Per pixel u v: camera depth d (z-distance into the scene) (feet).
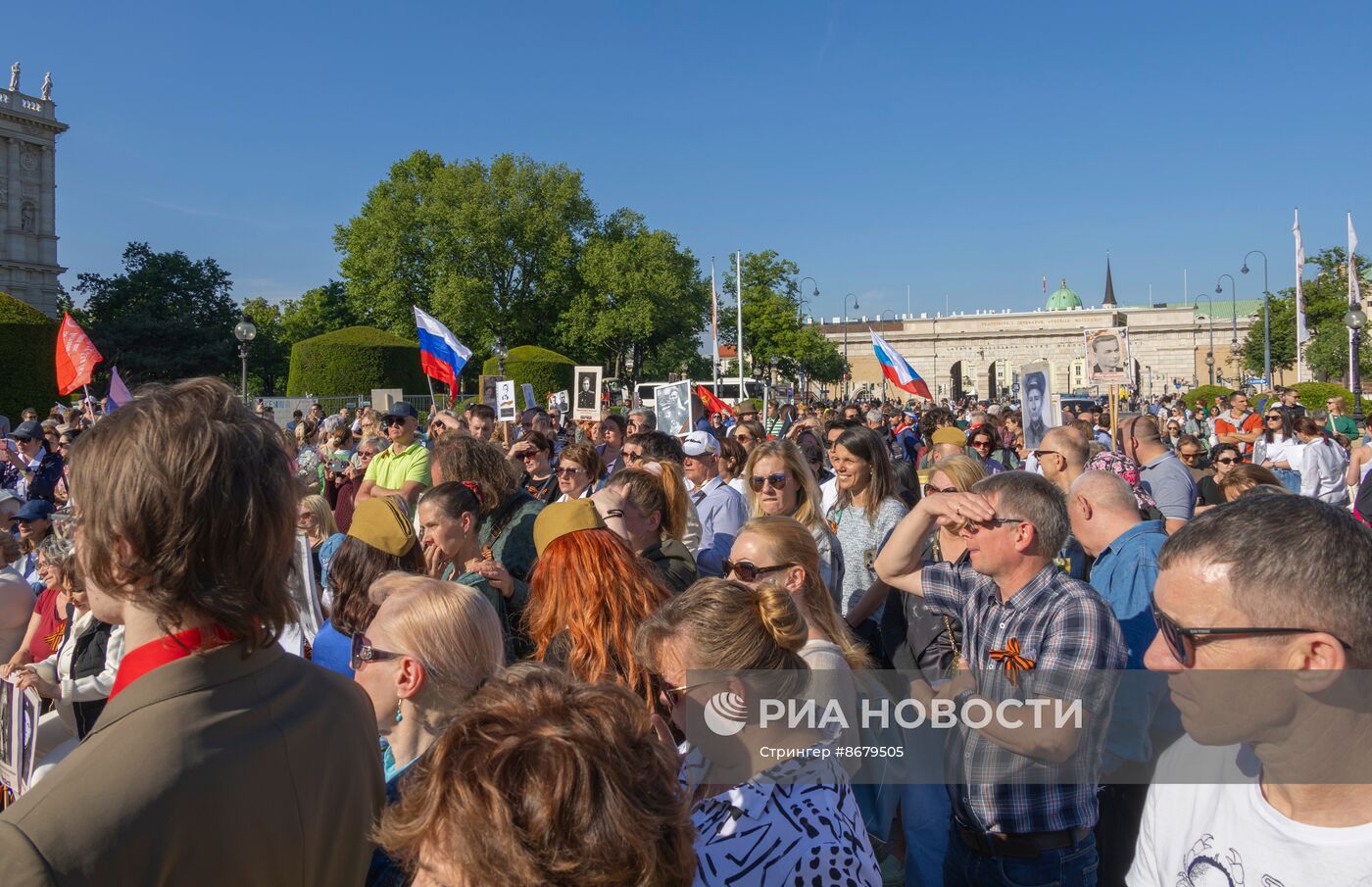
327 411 113.29
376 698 8.95
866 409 60.75
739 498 21.11
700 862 6.54
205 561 5.03
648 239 196.34
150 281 214.07
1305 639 4.99
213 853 4.87
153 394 5.27
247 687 5.36
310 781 5.55
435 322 48.24
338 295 250.78
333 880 5.75
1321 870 5.06
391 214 185.06
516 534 16.62
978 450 30.07
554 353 161.48
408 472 25.54
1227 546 5.26
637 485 15.10
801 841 6.52
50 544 16.12
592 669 9.61
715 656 6.95
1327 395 95.61
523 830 4.50
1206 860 5.71
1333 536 5.11
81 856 4.40
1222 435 50.16
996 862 9.30
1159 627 5.67
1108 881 9.99
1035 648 9.17
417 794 4.98
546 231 191.11
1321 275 190.08
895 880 12.14
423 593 9.23
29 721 14.55
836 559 16.98
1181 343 299.79
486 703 5.16
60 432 44.83
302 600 16.28
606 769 4.69
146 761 4.74
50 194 201.36
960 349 302.45
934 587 11.31
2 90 190.29
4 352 108.58
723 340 191.52
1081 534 12.66
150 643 5.17
